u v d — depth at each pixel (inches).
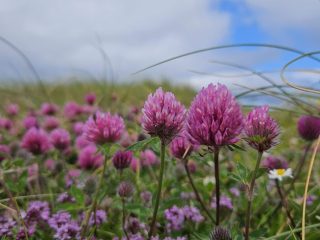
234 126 5.2
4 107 20.8
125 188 7.3
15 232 7.4
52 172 12.1
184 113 5.6
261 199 9.0
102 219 7.9
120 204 8.2
